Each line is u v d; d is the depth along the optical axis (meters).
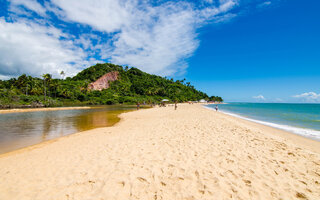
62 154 5.77
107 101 57.44
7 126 12.66
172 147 6.21
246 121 17.28
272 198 3.25
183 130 9.46
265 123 16.48
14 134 9.80
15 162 5.16
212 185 3.64
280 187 3.64
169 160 4.97
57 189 3.50
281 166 4.72
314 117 24.16
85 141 7.65
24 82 62.72
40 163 4.97
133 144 6.70
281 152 5.98
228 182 3.77
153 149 6.00
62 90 62.97
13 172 4.38
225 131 9.34
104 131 10.16
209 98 160.62
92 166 4.60
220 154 5.49
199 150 5.86
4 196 3.29
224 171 4.30
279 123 16.98
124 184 3.66
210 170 4.33
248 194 3.35
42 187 3.60
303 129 13.03
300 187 3.66
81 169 4.43
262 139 7.86
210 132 8.91
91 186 3.59
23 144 7.63
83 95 62.28
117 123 13.98
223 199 3.18
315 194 3.40
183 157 5.20
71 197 3.22
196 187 3.56
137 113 22.77
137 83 102.88
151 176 4.01
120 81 101.62
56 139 8.52
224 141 7.10
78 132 10.36
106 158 5.19
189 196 3.26
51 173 4.25
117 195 3.29
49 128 11.77
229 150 5.91
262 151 5.98
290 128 13.47
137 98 69.88
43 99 43.31
